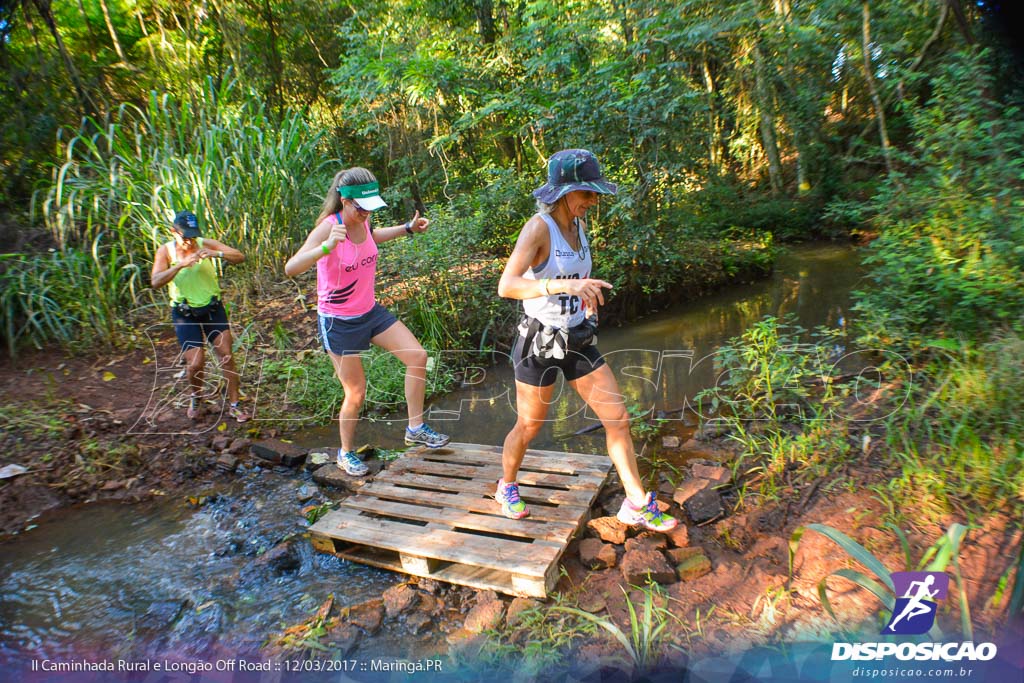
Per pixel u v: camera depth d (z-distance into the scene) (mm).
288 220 7270
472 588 3031
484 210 7988
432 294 6445
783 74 14031
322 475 4090
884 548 2900
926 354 4812
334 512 3561
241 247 6898
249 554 3430
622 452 3035
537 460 3883
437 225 6777
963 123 4938
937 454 3459
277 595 3094
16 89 8000
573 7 8156
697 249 8555
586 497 3430
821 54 13422
